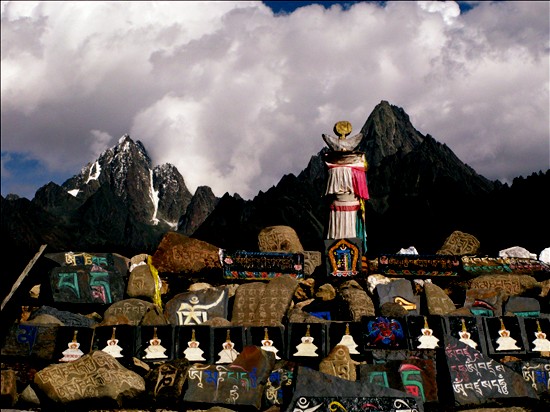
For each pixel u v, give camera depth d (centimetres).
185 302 1786
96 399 1393
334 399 1350
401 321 1588
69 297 1809
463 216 4497
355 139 2100
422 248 4581
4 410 1383
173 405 1417
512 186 4169
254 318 1778
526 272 1984
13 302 1678
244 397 1407
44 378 1405
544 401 1440
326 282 1983
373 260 2058
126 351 1562
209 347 1571
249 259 2002
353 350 1573
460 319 1594
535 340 1591
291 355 1572
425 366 1462
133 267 1962
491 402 1430
